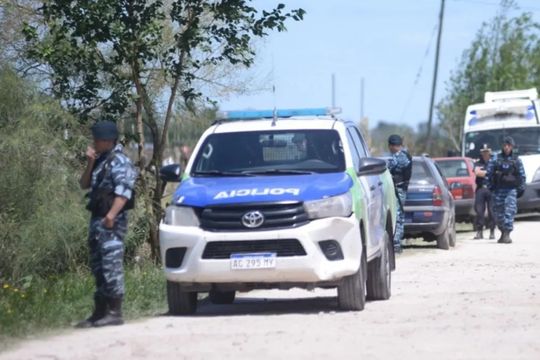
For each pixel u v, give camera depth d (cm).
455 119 17112
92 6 5016
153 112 5709
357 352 2925
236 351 2961
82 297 4122
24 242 4603
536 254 6412
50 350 3048
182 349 3003
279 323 3525
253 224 3666
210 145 4138
